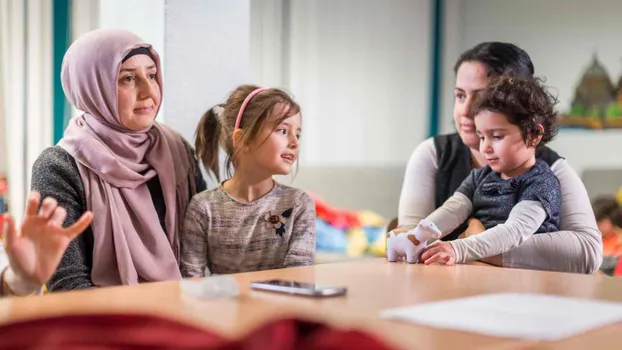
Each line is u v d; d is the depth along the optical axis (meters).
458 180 1.99
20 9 2.85
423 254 1.51
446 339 0.76
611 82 4.21
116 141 1.76
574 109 4.31
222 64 2.22
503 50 1.99
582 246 1.72
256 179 1.84
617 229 3.43
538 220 1.69
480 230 1.74
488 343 0.74
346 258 3.88
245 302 0.98
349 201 4.49
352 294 1.06
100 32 1.77
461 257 1.55
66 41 2.78
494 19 4.54
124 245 1.68
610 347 0.74
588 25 4.27
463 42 4.65
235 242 1.79
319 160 4.34
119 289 1.08
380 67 4.53
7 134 2.89
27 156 2.89
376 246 4.05
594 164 4.25
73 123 1.81
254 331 0.64
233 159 1.86
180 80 2.15
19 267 1.15
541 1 4.40
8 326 0.71
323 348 0.64
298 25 4.16
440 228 1.79
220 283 1.01
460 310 0.91
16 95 2.87
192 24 2.16
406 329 0.81
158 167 1.82
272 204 1.83
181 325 0.71
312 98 4.27
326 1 4.27
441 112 4.66
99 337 0.69
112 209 1.70
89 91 1.75
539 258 1.68
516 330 0.79
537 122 1.75
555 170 1.88
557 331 0.79
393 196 4.64
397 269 1.38
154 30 2.14
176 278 1.75
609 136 4.21
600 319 0.86
